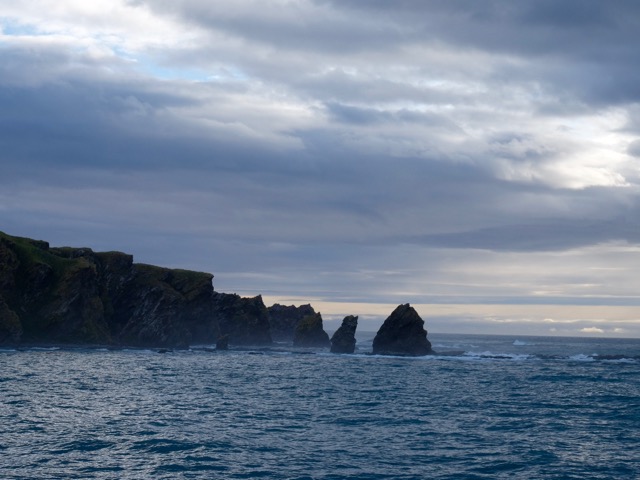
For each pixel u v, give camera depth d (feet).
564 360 463.83
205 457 126.11
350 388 260.62
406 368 376.27
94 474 112.16
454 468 121.29
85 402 198.70
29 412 175.11
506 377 320.70
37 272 485.97
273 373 326.65
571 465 124.98
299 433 154.10
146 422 164.66
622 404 216.95
